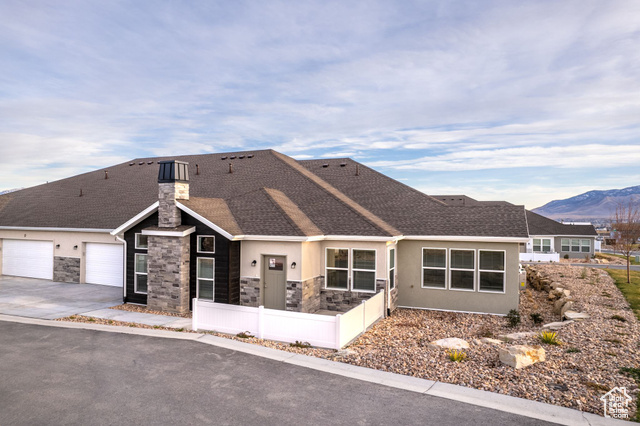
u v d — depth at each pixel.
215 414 6.67
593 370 8.00
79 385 7.84
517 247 15.27
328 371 8.64
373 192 20.61
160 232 14.87
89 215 21.66
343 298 15.48
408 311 16.06
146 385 7.86
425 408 6.81
